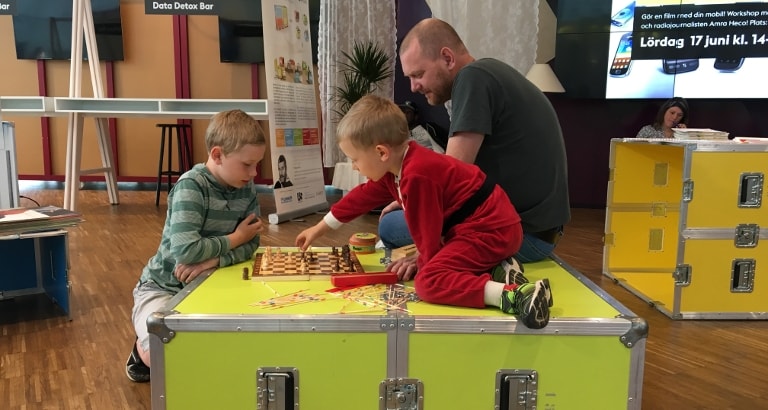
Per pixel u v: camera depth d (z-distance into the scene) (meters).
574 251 3.63
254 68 6.13
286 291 1.40
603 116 5.42
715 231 2.38
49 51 6.14
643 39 5.04
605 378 1.23
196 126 6.31
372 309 1.26
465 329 1.20
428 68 1.76
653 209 3.04
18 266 2.52
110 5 5.99
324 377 1.22
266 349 1.21
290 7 4.48
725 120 5.14
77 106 4.06
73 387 1.70
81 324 2.22
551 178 1.70
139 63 6.18
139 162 6.38
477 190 1.37
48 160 6.38
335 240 3.67
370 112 1.34
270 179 6.35
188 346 1.21
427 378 1.22
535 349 1.21
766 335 2.24
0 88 6.31
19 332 2.13
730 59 4.90
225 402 1.23
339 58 5.52
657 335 2.23
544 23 5.31
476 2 5.25
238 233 1.67
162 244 1.74
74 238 3.72
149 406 1.59
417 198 1.32
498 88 1.63
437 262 1.32
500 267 1.37
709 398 1.71
